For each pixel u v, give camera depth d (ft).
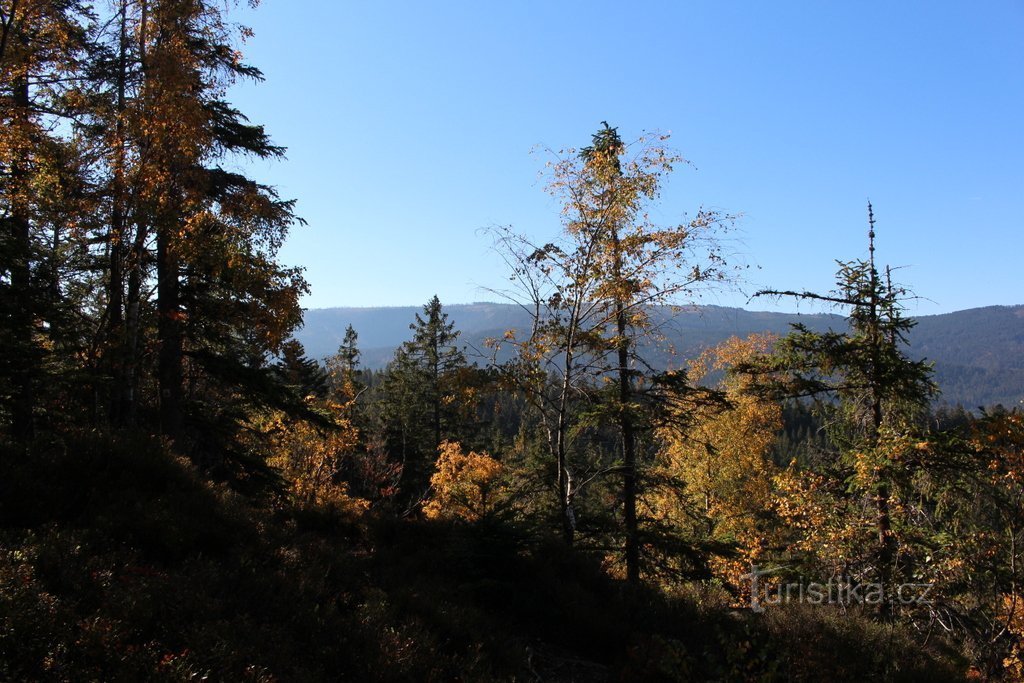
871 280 41.96
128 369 41.39
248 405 56.65
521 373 43.91
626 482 48.16
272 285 43.32
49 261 39.47
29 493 22.53
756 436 75.77
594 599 29.81
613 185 43.04
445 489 77.66
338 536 33.32
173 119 37.55
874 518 42.80
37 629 14.10
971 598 38.27
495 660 22.61
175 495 25.88
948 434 38.70
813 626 27.43
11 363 34.50
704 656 25.13
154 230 39.58
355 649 18.93
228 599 18.98
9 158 36.17
